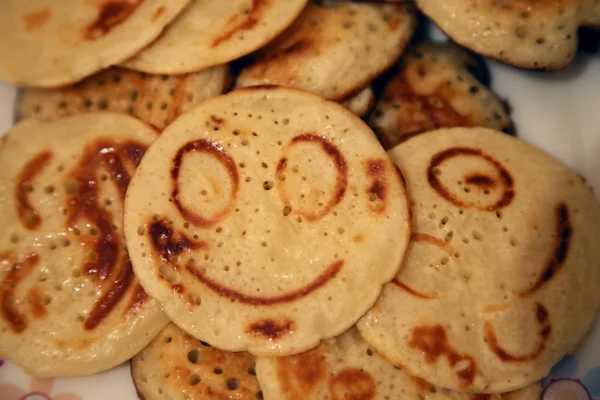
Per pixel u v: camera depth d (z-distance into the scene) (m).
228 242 0.26
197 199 0.26
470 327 0.26
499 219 0.26
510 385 0.25
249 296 0.25
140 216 0.26
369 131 0.26
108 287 0.27
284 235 0.26
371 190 0.26
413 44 0.28
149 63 0.27
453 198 0.26
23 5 0.28
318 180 0.26
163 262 0.26
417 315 0.25
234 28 0.27
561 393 0.26
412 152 0.27
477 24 0.27
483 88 0.28
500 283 0.26
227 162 0.26
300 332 0.25
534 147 0.27
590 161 0.27
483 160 0.27
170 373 0.26
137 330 0.26
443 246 0.26
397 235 0.25
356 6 0.28
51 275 0.27
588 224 0.27
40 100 0.28
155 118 0.28
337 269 0.25
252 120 0.26
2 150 0.27
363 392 0.25
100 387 0.27
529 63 0.27
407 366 0.25
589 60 0.27
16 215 0.27
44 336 0.26
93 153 0.27
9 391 0.27
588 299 0.26
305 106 0.26
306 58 0.27
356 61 0.27
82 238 0.27
